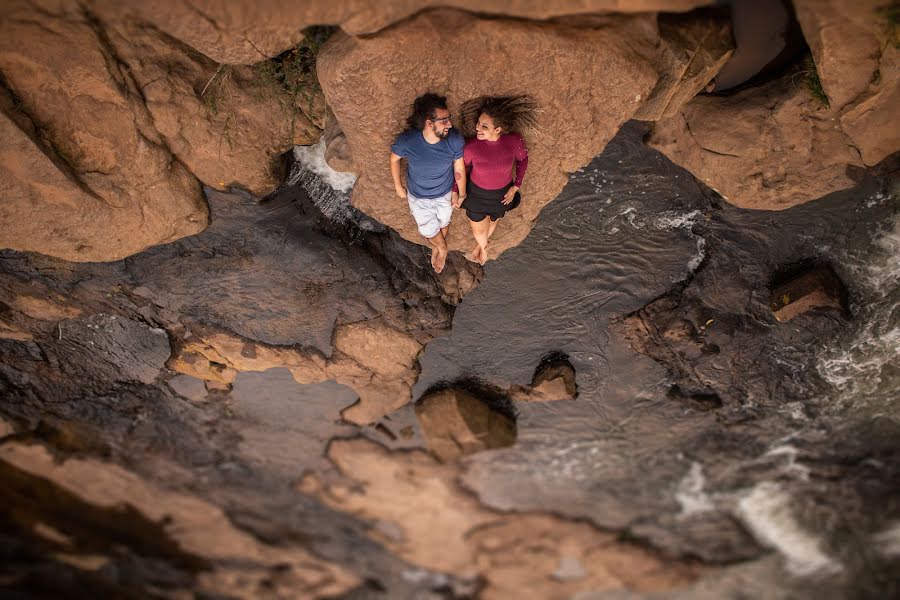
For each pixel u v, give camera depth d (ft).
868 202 22.08
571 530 39.24
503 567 42.11
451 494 36.17
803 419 29.40
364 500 37.37
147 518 38.01
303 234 24.04
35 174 19.51
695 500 36.78
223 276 24.93
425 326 26.27
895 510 35.47
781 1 18.42
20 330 26.58
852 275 23.56
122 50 18.71
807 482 34.37
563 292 25.70
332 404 30.58
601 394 29.27
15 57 17.97
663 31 18.57
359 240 24.45
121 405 30.73
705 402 29.12
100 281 24.82
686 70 19.25
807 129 20.21
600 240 24.35
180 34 17.75
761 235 23.54
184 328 26.84
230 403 30.81
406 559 42.45
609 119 19.98
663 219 23.76
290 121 21.34
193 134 20.79
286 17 17.22
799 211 22.71
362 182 21.30
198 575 41.39
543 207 23.17
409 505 37.40
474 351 27.58
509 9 17.26
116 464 34.17
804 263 23.79
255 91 20.53
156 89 19.57
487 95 19.06
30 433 31.68
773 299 24.13
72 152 19.98
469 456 33.01
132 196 21.21
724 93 21.02
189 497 36.94
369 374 28.35
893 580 40.22
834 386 27.04
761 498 36.32
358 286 25.13
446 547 40.96
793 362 26.35
